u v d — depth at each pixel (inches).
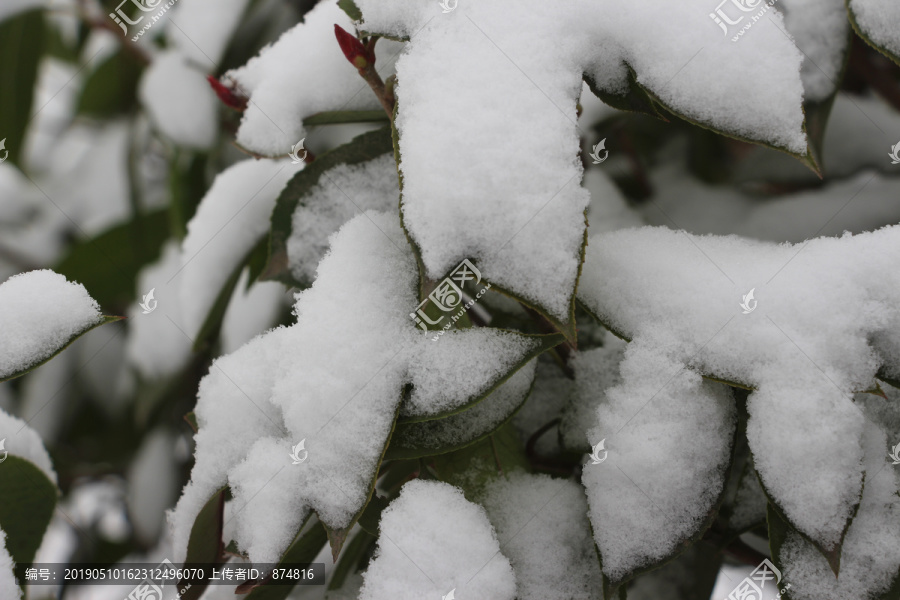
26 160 45.3
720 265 27.5
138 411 41.9
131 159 44.3
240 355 28.1
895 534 26.7
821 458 26.3
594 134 31.4
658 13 26.5
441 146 25.8
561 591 27.3
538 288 25.6
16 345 26.9
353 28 28.4
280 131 28.6
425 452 27.0
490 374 26.4
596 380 28.5
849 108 31.8
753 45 26.4
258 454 27.2
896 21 27.3
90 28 45.6
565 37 26.5
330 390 26.6
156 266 40.5
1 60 40.7
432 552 26.8
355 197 28.8
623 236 28.1
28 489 29.5
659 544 26.7
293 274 29.0
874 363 26.7
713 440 26.9
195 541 27.9
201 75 34.9
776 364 26.7
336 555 26.1
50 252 50.9
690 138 33.2
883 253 27.1
